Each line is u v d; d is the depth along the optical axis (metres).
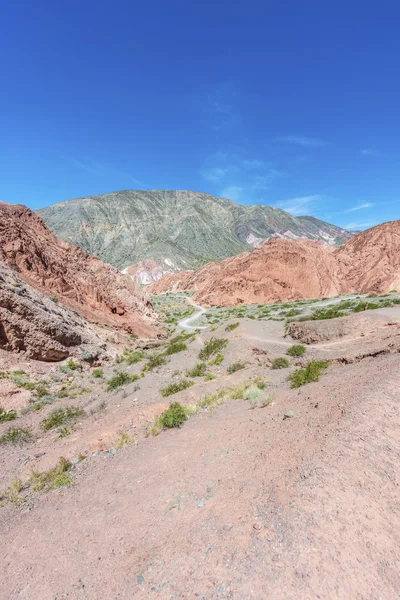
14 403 15.59
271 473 4.91
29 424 13.16
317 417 6.61
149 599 3.29
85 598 3.65
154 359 22.77
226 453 6.44
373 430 5.30
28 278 30.78
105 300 41.50
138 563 3.90
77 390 18.06
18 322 20.33
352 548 3.33
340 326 21.30
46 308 24.34
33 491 7.26
